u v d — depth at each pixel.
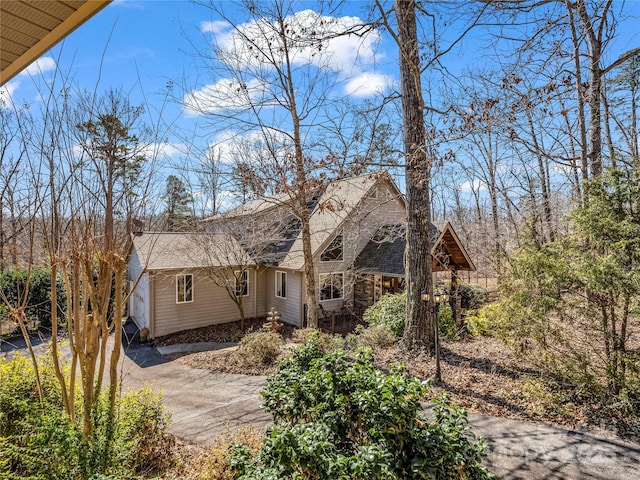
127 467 3.83
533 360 6.71
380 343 9.30
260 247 15.03
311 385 3.31
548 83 6.42
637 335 6.15
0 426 3.92
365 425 3.16
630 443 5.02
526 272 6.45
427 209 8.80
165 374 9.27
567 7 7.28
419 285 8.68
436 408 3.50
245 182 10.15
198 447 5.17
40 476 2.92
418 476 2.89
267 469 2.62
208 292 14.77
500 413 5.93
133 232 4.02
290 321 15.20
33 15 2.02
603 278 5.54
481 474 3.22
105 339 3.74
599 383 5.92
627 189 5.74
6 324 12.54
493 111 6.50
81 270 3.89
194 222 14.66
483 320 7.39
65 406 3.66
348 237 15.52
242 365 9.48
